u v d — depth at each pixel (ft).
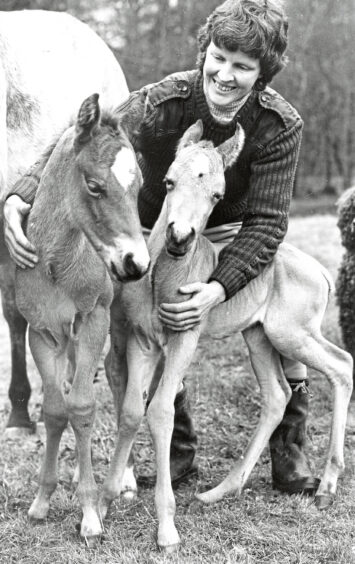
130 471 12.38
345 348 16.67
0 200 12.72
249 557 10.38
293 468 12.54
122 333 11.51
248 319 12.14
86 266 10.39
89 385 10.68
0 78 12.94
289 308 12.23
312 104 54.24
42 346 10.94
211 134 11.80
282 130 11.65
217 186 10.43
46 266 10.45
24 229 10.94
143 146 11.73
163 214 11.05
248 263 11.34
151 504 11.95
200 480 13.07
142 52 47.50
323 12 52.80
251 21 10.89
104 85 16.52
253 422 15.87
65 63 15.43
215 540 10.83
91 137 9.58
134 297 10.98
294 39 51.11
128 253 9.36
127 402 10.92
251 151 11.73
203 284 10.98
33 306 10.78
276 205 11.68
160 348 11.37
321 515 11.60
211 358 19.38
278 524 11.39
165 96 11.53
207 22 11.64
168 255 10.59
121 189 9.41
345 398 12.42
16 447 14.97
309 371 17.97
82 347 10.70
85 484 10.88
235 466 12.37
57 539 10.87
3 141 12.82
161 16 48.96
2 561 10.40
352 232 16.05
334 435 12.28
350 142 55.42
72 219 10.07
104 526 11.18
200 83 11.62
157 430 10.73
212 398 16.98
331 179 55.06
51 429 11.00
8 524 11.27
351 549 10.61
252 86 11.41
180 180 10.29
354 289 16.15
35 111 14.21
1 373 20.57
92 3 46.60
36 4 38.37
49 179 10.39
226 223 12.75
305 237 31.40
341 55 53.72
